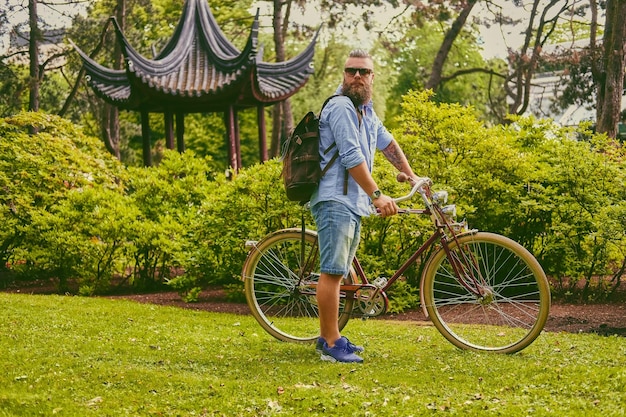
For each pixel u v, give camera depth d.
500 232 7.69
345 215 4.55
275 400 3.66
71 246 8.52
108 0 28.50
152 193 9.05
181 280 7.66
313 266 5.26
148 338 5.25
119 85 14.62
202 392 3.81
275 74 14.98
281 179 7.50
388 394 3.74
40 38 24.64
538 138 8.25
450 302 5.04
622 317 6.12
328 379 4.10
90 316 6.09
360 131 4.60
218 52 14.08
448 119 7.79
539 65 28.31
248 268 5.38
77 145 10.87
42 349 4.76
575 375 3.98
